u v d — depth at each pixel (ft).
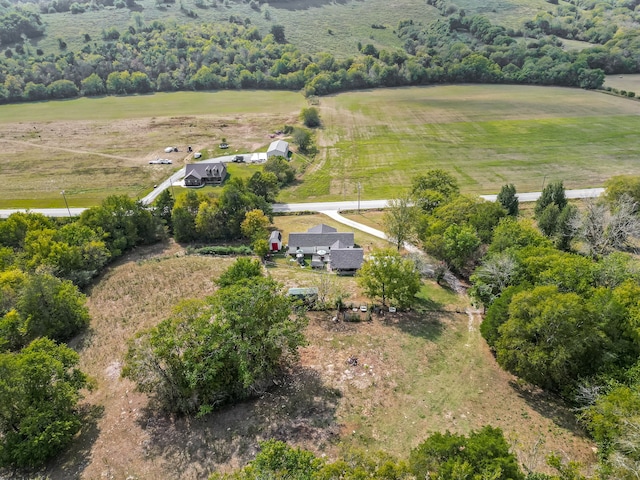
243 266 187.73
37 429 126.41
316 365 162.09
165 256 260.42
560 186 267.80
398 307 197.47
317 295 198.70
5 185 363.15
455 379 155.02
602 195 275.39
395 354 167.73
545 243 205.98
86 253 231.91
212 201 285.43
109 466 126.52
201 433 135.44
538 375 140.97
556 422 135.54
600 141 417.28
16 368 128.77
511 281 179.22
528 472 100.63
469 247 213.25
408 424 135.85
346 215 308.19
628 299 149.69
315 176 378.53
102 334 187.11
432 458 99.35
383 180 363.56
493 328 158.10
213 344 136.15
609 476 102.58
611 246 233.76
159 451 130.31
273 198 332.60
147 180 372.99
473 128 467.52
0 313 189.47
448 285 219.41
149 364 137.59
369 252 253.24
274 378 155.53
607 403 115.75
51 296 182.29
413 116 513.04
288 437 132.05
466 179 354.33
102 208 264.31
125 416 144.15
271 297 151.94
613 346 138.10
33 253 225.76
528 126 463.01
